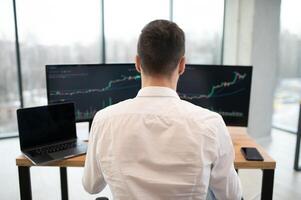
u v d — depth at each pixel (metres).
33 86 3.96
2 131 3.97
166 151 0.79
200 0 4.38
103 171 0.86
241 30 3.93
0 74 3.80
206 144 0.80
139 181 0.79
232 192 0.94
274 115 4.61
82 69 1.62
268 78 3.96
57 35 3.92
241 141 1.61
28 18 3.75
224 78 1.67
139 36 0.86
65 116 1.53
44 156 1.35
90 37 4.07
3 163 3.12
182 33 0.86
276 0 3.81
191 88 1.70
